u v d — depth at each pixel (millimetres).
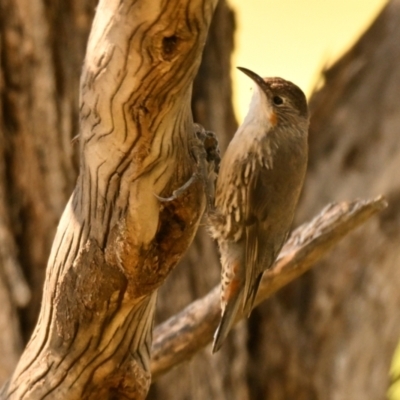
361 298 13797
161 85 6383
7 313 11406
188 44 6066
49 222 11562
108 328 7910
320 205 13906
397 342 14102
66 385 8164
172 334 9625
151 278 7512
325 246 9594
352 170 14070
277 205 9250
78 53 11531
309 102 14953
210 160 8805
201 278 12453
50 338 8133
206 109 12766
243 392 13211
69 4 11500
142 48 6145
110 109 6633
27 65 11391
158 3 5848
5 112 11398
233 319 9344
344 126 14430
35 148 11500
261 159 9070
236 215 9164
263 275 9648
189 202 7359
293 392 13664
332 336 13820
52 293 7938
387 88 14430
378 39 14883
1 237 11438
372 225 13742
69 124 11555
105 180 7113
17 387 8297
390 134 14078
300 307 14016
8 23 11297
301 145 9320
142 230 7195
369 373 13938
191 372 12414
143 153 6863
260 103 9117
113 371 8148
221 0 13031
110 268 7492
